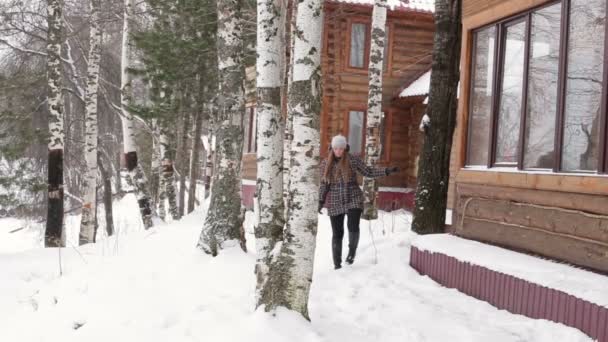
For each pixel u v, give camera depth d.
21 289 6.73
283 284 4.46
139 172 14.60
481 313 5.15
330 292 5.87
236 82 7.13
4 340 5.28
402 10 16.69
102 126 21.09
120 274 6.27
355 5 16.39
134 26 16.55
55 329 5.20
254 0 15.55
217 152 7.32
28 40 16.92
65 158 19.89
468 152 7.39
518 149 6.25
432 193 7.70
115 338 4.59
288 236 4.48
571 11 5.57
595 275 4.76
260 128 5.06
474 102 7.38
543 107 5.96
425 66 17.33
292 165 4.51
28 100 16.25
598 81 5.19
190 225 9.80
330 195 6.98
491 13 6.88
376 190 11.20
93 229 13.66
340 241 6.96
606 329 4.09
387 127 16.95
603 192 4.85
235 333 4.19
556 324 4.58
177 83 16.72
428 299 5.67
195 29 15.88
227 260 6.39
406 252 7.32
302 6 4.48
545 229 5.60
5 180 16.23
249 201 18.66
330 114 16.73
